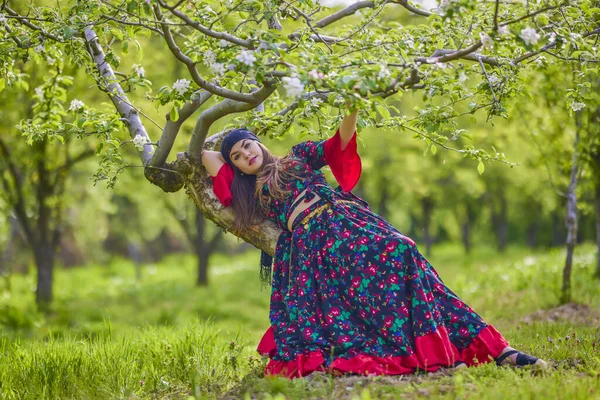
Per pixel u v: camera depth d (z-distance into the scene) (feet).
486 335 16.28
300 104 13.84
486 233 159.22
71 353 19.35
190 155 18.19
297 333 16.66
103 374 18.20
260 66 14.33
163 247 145.28
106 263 122.42
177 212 73.26
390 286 16.15
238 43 15.12
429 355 15.76
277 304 17.31
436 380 14.78
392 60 16.97
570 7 17.02
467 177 88.53
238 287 69.10
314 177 17.44
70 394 17.51
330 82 14.16
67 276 93.25
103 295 65.82
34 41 18.86
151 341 21.33
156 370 18.86
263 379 15.62
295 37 17.78
